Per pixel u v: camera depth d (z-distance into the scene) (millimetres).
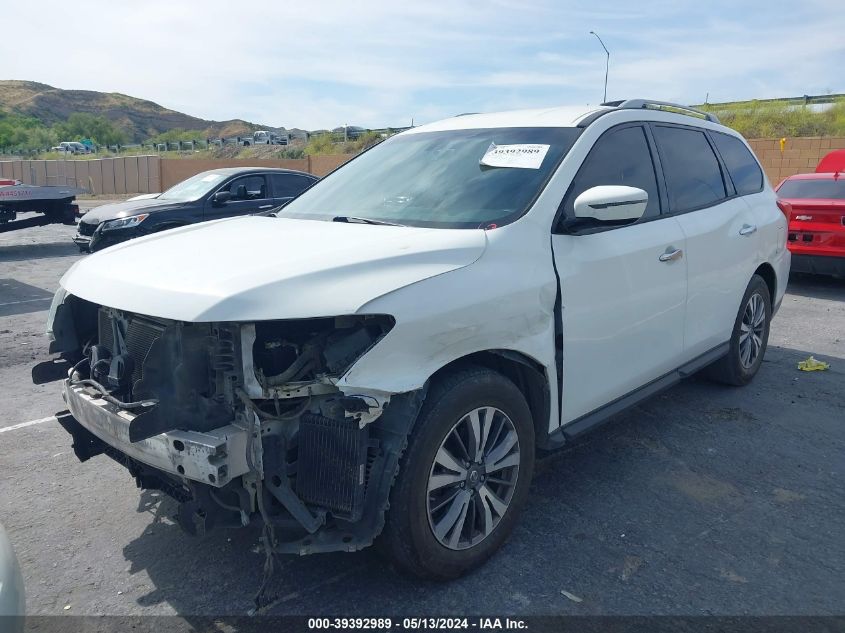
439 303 2799
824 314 8352
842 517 3660
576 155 3676
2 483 4102
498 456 3170
